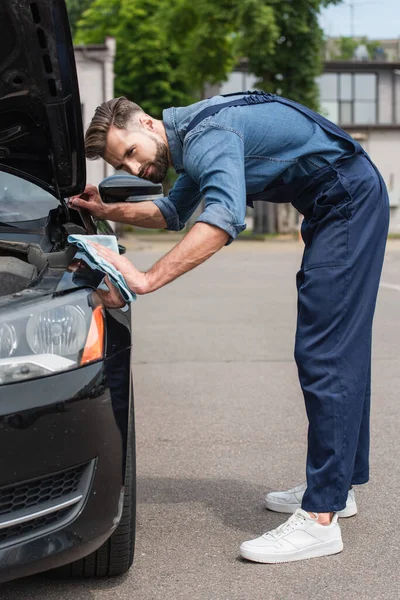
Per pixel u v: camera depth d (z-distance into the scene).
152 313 8.56
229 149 2.64
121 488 2.36
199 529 3.06
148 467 3.79
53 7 2.65
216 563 2.77
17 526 2.25
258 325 7.73
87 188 3.36
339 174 2.79
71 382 2.21
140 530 3.05
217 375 5.66
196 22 25.48
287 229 25.94
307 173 2.81
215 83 26.50
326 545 2.81
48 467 2.18
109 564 2.60
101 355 2.30
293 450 4.01
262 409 4.79
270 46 22.91
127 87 30.88
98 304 2.36
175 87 31.64
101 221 3.88
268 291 10.57
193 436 4.26
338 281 2.79
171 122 2.77
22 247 2.72
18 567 2.22
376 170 2.88
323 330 2.82
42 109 2.92
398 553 2.84
